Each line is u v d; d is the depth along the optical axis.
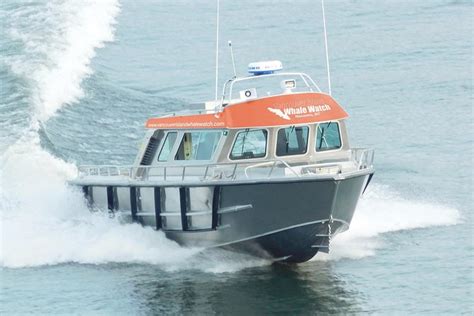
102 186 68.19
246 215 63.34
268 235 63.34
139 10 133.75
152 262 66.38
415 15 128.38
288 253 64.38
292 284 62.16
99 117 93.12
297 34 121.56
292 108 64.06
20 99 91.12
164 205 65.81
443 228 70.38
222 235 64.56
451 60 110.19
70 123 90.88
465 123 92.25
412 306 58.56
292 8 133.88
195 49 117.38
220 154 63.88
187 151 65.62
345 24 125.50
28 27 115.88
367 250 67.12
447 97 99.06
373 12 130.50
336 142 65.19
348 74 106.88
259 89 101.19
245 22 127.88
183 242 66.31
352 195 63.34
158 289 62.03
